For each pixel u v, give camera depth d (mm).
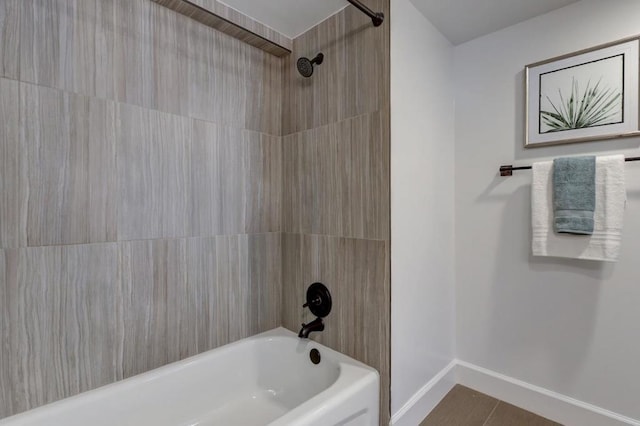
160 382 1347
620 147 1398
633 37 1346
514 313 1706
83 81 1179
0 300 1029
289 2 1485
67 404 1130
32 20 1071
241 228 1686
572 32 1513
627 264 1388
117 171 1264
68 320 1161
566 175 1444
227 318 1634
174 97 1420
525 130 1648
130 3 1287
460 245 1898
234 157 1649
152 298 1370
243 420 1476
